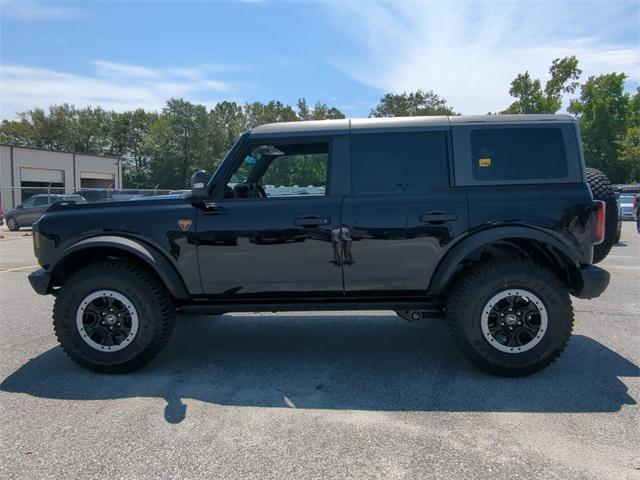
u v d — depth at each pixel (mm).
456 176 4148
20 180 38812
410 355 4770
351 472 2756
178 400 3775
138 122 87438
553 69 37188
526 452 2939
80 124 82812
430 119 4281
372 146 4246
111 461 2906
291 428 3293
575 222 4020
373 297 4285
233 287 4285
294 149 4375
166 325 4332
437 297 4270
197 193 4141
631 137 53875
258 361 4656
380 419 3406
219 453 2980
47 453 3006
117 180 48844
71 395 3893
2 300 7426
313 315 6398
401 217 4086
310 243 4152
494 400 3688
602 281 4074
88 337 4297
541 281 3980
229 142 78250
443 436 3150
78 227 4352
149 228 4277
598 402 3625
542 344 4020
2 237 19062
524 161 4145
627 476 2682
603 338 5180
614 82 52188
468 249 3992
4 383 4152
